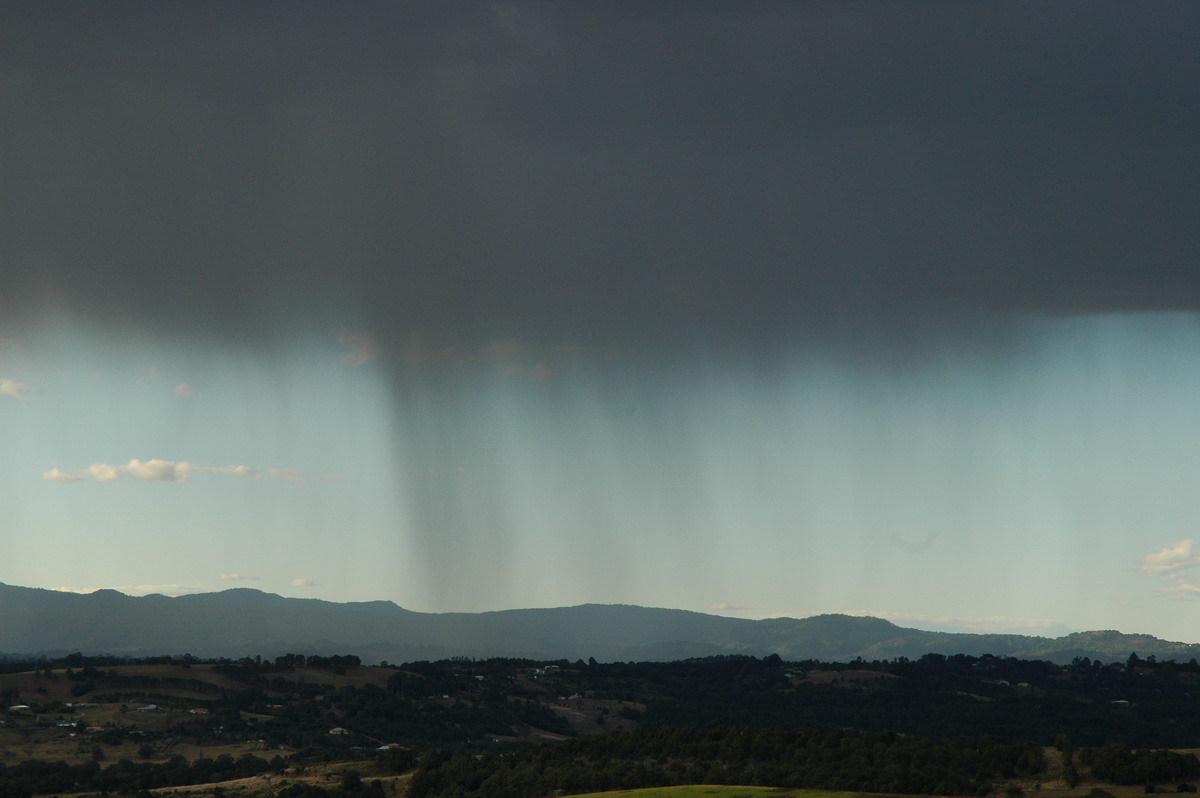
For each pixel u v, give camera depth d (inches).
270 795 7140.8
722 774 6333.7
